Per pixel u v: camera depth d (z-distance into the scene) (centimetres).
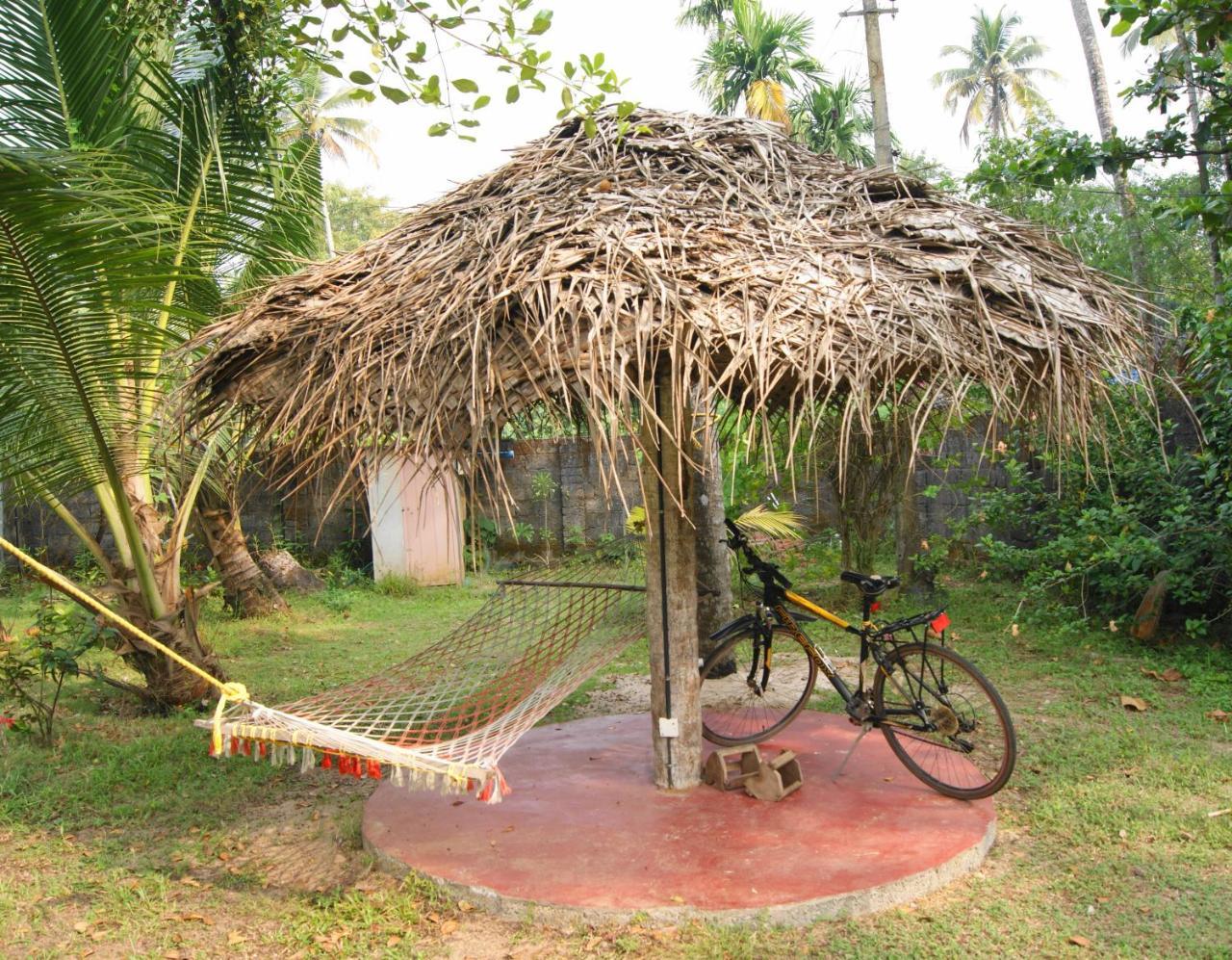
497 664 482
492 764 302
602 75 346
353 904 330
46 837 409
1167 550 658
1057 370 319
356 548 1205
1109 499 688
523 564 1223
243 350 346
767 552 1030
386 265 366
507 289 302
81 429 524
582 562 696
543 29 346
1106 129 1125
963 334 328
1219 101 579
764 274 321
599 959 293
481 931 313
